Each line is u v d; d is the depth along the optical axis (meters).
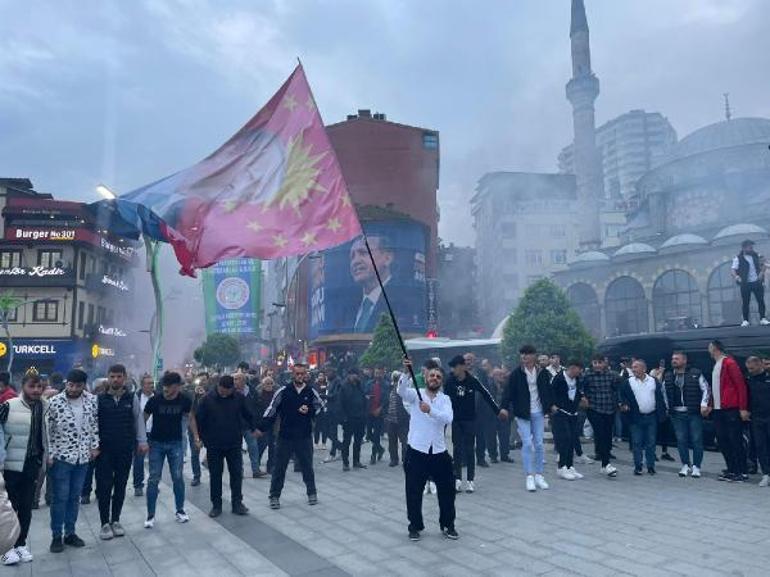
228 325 31.98
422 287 41.97
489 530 6.20
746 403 8.62
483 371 11.22
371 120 50.19
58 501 6.00
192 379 16.72
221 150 7.68
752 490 8.06
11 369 40.50
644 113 163.75
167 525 6.92
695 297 43.62
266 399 10.52
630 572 4.79
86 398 6.36
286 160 7.61
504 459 11.18
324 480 9.88
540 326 18.38
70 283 42.06
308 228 7.40
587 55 65.88
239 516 7.26
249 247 7.37
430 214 49.94
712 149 55.78
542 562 5.11
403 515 7.05
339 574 4.98
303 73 7.80
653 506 7.14
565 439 9.24
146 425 7.34
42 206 42.31
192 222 7.47
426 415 6.00
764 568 4.83
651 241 56.84
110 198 7.44
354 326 40.22
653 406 9.46
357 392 11.10
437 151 51.09
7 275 41.38
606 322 47.56
